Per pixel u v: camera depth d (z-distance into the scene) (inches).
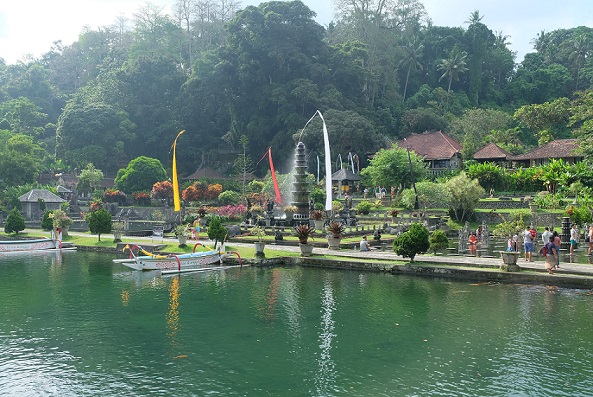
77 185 3572.8
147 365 613.6
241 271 1291.8
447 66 5128.0
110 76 4739.2
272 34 4237.2
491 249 1514.5
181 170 4473.4
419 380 559.2
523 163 3280.0
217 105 4527.6
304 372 586.2
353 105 4168.3
